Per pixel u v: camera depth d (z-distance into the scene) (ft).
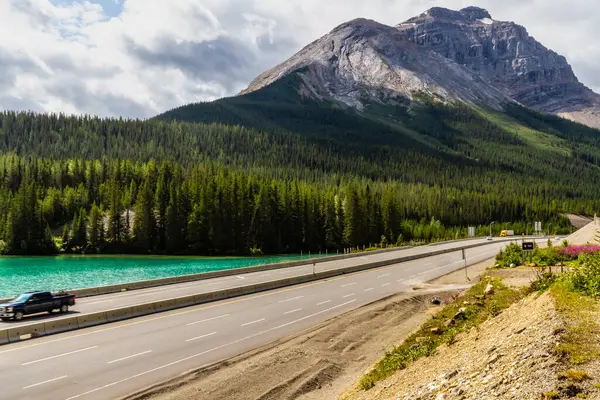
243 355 74.69
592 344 36.83
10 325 89.71
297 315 104.99
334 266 201.98
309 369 69.41
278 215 397.19
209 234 365.61
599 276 53.06
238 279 160.66
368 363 73.67
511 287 107.04
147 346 79.05
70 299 106.32
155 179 441.68
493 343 48.32
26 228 356.18
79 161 486.38
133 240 371.35
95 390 59.21
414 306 115.44
